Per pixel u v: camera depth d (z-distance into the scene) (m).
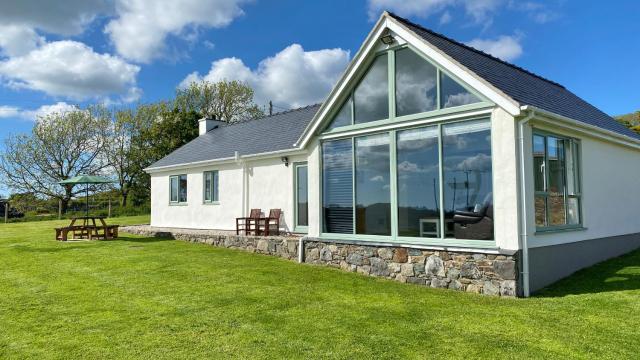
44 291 7.95
